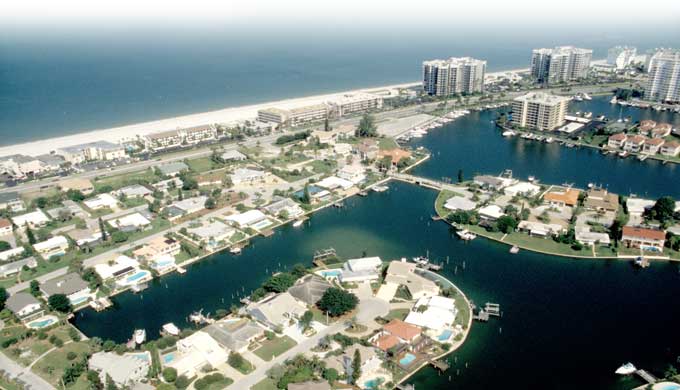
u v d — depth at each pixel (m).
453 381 187.62
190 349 199.88
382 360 194.75
